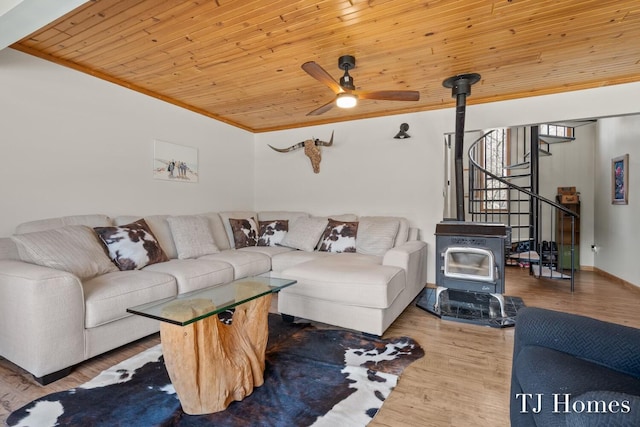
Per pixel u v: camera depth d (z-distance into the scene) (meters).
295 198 5.01
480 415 1.61
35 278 1.82
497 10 2.13
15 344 1.90
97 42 2.56
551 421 0.84
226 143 4.71
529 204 5.23
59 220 2.69
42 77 2.75
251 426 1.52
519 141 6.07
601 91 3.35
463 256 3.12
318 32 2.40
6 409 1.64
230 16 2.19
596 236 5.12
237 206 4.93
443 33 2.41
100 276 2.40
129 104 3.42
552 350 1.17
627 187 4.16
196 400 1.60
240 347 1.81
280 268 3.57
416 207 4.21
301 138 4.96
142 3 2.05
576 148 5.45
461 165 3.35
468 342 2.46
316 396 1.76
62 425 1.52
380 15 2.19
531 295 3.71
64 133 2.90
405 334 2.61
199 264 2.89
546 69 3.05
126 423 1.54
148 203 3.62
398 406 1.68
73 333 1.95
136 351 2.30
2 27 1.92
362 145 4.51
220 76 3.23
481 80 3.32
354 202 4.58
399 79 3.30
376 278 2.48
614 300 3.52
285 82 3.38
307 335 2.58
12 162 2.60
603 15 2.18
